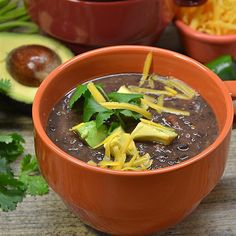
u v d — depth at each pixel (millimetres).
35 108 451
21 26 648
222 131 436
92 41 590
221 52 616
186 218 497
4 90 557
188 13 626
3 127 570
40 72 575
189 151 446
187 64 489
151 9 580
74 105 477
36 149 453
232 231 491
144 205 428
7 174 501
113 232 463
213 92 474
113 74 505
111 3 562
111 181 416
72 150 448
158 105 476
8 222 496
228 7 622
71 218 497
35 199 510
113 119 461
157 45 651
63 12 576
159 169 414
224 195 512
